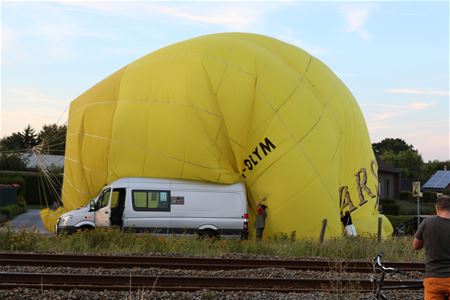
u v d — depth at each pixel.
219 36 27.91
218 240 20.91
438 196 7.04
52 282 10.77
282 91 25.20
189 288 10.59
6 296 9.41
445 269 6.75
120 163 25.02
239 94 25.28
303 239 21.73
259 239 22.39
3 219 33.16
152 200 23.14
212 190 23.80
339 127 26.73
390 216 39.84
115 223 22.91
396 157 104.56
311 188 24.30
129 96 25.70
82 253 15.68
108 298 9.62
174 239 18.80
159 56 26.91
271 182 24.47
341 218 26.41
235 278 11.28
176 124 24.77
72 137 27.03
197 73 25.61
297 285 11.35
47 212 28.03
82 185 26.56
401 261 16.05
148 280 11.02
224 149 25.12
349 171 27.38
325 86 27.09
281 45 28.33
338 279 10.73
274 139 24.69
